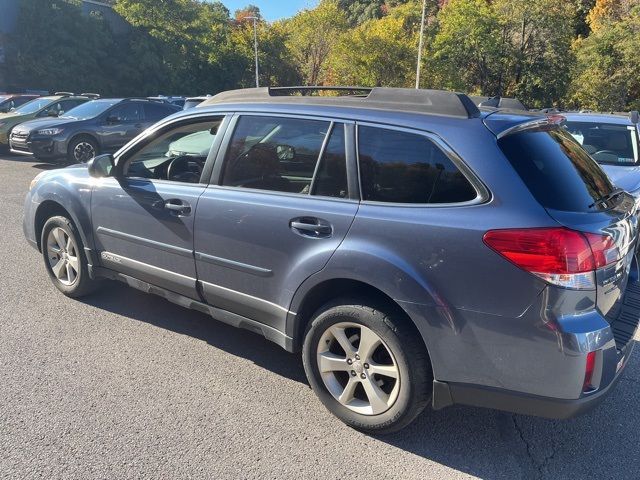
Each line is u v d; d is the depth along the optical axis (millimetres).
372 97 3164
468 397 2680
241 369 3689
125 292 4926
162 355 3838
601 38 46344
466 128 2738
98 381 3459
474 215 2580
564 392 2461
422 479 2686
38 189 4730
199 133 3879
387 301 2881
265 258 3238
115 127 12781
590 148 7008
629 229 2883
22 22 35719
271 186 3318
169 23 44250
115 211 4078
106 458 2738
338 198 3021
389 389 2939
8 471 2621
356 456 2838
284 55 56094
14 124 14180
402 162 2857
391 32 44156
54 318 4359
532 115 3002
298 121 3260
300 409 3240
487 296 2527
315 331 3082
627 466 2836
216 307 3650
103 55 39562
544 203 2523
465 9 44688
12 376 3475
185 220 3617
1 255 5906
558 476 2750
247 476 2650
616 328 2809
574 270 2408
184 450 2822
